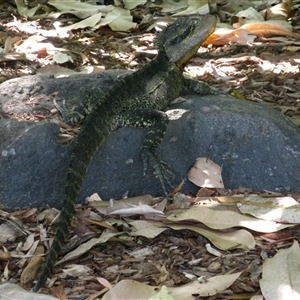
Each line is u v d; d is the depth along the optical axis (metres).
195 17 2.02
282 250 1.67
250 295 1.61
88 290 1.63
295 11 2.72
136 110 1.88
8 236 1.74
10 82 2.04
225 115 1.88
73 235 1.74
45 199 1.82
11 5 2.79
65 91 2.02
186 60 2.04
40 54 2.41
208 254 1.70
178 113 1.91
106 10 2.67
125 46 2.49
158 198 1.84
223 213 1.75
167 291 1.58
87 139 1.80
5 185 1.81
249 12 2.61
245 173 1.87
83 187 1.83
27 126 1.83
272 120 1.89
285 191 1.86
